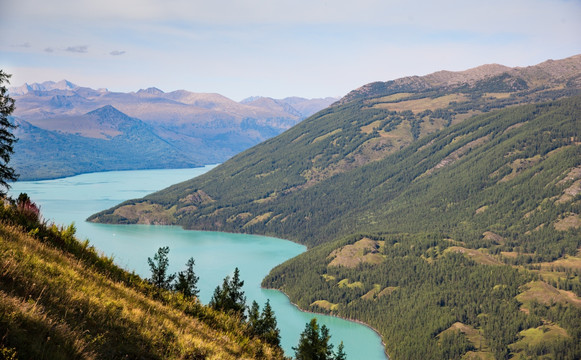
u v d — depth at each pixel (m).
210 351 20.03
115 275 27.78
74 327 14.34
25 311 12.87
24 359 11.23
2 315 12.05
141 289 27.92
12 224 25.64
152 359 16.16
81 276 21.08
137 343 16.44
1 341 11.25
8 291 14.43
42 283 16.31
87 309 16.50
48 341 12.18
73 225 29.33
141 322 18.59
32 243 22.84
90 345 13.98
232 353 23.12
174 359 17.00
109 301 18.62
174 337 19.36
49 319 13.16
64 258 23.38
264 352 29.12
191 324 24.50
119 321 17.17
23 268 16.75
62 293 16.38
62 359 11.87
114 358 14.66
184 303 29.73
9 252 18.02
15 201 28.86
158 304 25.50
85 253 28.05
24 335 11.88
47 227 28.34
